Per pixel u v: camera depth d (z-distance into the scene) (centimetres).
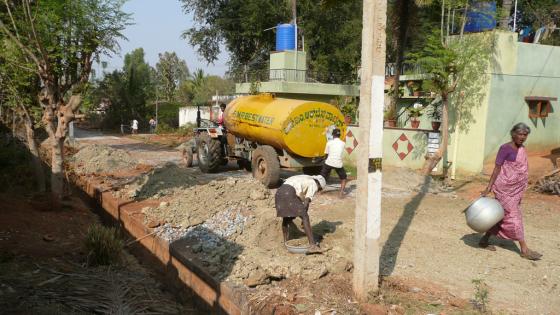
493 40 1220
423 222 819
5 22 916
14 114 1416
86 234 823
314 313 471
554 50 1379
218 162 1330
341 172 998
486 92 1234
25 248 704
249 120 1154
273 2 2677
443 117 1199
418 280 559
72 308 528
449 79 1284
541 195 1030
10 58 894
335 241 691
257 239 686
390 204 952
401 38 1538
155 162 1639
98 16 926
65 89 984
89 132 3578
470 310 479
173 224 812
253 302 500
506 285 548
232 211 848
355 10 2894
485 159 1262
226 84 3578
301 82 1780
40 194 997
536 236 743
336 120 1088
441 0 1215
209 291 579
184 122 3550
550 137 1435
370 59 457
